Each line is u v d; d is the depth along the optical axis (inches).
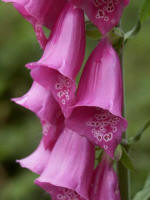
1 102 35.3
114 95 14.1
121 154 14.8
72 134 15.1
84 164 14.9
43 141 15.8
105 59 14.4
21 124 34.2
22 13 14.5
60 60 14.1
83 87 14.3
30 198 28.8
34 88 15.6
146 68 34.1
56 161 15.0
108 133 13.7
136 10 36.7
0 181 32.0
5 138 32.7
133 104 29.6
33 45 34.3
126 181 15.9
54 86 14.1
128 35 15.2
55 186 14.9
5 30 35.9
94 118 13.9
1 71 35.3
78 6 13.6
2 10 36.4
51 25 14.6
